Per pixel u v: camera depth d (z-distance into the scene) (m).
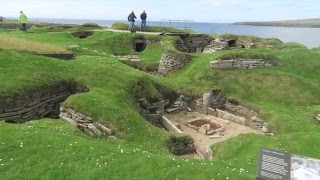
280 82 38.16
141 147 22.14
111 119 23.89
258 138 26.67
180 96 37.22
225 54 41.16
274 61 42.03
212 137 29.94
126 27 65.81
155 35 55.38
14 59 28.80
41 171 15.87
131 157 17.33
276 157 15.08
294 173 14.42
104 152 17.66
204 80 39.09
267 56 42.03
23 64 28.44
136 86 31.02
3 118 23.39
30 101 25.27
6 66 27.31
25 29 57.97
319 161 14.75
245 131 31.66
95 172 15.91
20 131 19.08
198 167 16.84
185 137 25.50
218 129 31.38
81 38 56.28
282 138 25.80
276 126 29.91
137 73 33.38
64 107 25.22
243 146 26.02
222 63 40.34
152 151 21.80
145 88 32.25
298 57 43.69
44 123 22.84
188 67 44.03
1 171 15.72
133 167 16.47
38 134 18.95
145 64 47.50
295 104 35.25
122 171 16.11
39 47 34.59
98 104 25.03
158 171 16.27
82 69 30.94
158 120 32.62
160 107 32.75
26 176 15.52
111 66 33.09
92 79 29.58
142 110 30.64
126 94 28.56
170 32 60.34
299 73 40.94
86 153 17.42
